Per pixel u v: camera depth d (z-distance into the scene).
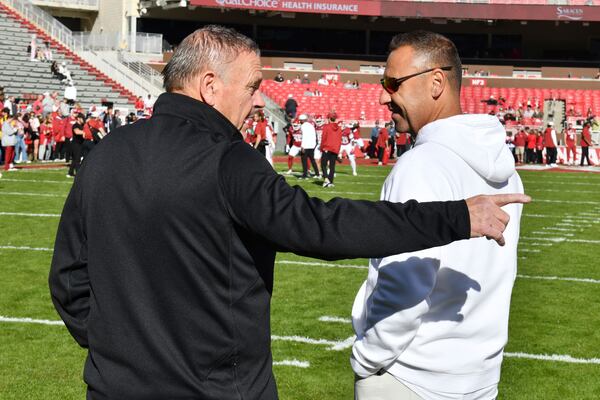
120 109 34.19
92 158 2.41
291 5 45.91
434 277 2.63
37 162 27.47
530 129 39.00
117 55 40.06
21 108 29.38
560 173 30.59
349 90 43.78
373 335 2.69
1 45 37.59
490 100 44.97
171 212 2.27
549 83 47.75
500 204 2.23
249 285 2.31
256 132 22.39
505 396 5.71
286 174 24.78
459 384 2.77
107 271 2.34
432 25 51.84
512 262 2.91
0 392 5.62
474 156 2.72
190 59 2.44
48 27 40.50
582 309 8.38
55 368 6.17
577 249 12.33
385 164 31.66
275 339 7.00
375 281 2.75
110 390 2.33
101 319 2.35
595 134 40.88
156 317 2.29
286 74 46.25
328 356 6.55
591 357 6.68
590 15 47.72
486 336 2.82
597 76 48.00
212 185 2.26
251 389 2.33
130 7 46.09
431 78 2.87
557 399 5.67
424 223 2.16
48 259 10.48
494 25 51.97
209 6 44.25
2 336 7.00
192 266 2.28
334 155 20.69
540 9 47.88
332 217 2.15
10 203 16.19
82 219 2.41
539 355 6.71
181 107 2.42
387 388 2.80
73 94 34.41
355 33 51.81
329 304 8.34
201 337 2.29
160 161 2.31
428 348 2.76
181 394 2.28
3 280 9.20
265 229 2.18
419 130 2.90
